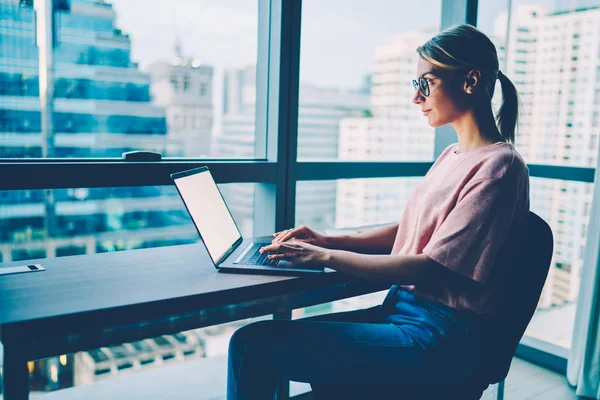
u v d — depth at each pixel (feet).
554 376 8.14
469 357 3.88
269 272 4.33
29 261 4.60
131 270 4.36
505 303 3.97
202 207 4.71
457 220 3.92
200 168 5.17
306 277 4.28
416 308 4.22
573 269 8.45
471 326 3.94
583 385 7.39
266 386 4.02
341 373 3.92
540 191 8.75
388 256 4.08
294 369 3.96
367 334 4.03
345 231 5.90
